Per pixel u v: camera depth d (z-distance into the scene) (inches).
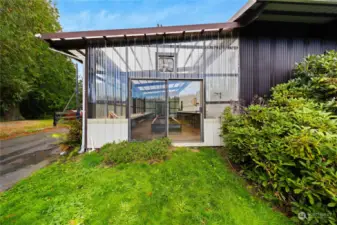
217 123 187.0
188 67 185.8
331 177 75.9
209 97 186.7
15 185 115.8
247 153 116.2
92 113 177.6
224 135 160.6
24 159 172.4
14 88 335.3
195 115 210.4
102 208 89.9
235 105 185.0
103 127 179.0
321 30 196.9
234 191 106.3
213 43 187.0
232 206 93.2
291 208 85.4
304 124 108.2
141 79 182.7
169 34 181.3
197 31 176.9
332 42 198.8
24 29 248.5
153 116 229.9
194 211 88.7
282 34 192.9
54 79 629.0
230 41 187.8
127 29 167.5
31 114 703.7
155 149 153.8
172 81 192.7
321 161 81.7
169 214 86.7
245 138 122.2
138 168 132.4
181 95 221.6
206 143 186.5
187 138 201.2
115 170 130.3
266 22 190.4
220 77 187.5
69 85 712.4
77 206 91.2
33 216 83.8
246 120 143.7
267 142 109.8
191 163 141.9
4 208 90.3
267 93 190.4
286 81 193.2
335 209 74.4
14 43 245.9
